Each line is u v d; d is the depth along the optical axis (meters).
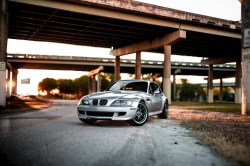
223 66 61.69
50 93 120.62
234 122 7.11
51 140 4.33
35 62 49.50
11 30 28.09
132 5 22.36
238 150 3.39
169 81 28.58
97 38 32.19
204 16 26.23
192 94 100.25
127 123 6.88
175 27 25.59
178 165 2.81
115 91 7.00
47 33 29.58
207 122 7.07
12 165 2.82
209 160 3.03
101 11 21.69
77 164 2.85
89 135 4.85
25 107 15.66
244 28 10.23
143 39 32.22
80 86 101.31
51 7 19.72
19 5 19.56
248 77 10.09
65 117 8.83
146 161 2.98
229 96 119.12
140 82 7.77
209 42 33.75
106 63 55.00
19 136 4.73
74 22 24.53
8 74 53.69
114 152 3.44
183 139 4.48
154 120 7.86
